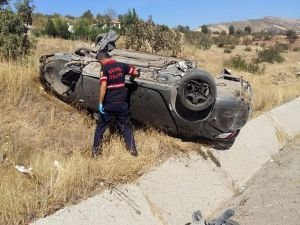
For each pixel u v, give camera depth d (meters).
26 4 5.94
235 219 3.71
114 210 3.18
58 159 3.66
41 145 3.96
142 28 9.42
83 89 4.38
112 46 4.89
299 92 8.60
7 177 3.20
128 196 3.36
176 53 9.81
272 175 4.78
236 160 4.74
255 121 5.92
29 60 5.39
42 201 2.94
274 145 5.75
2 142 3.80
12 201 2.85
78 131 4.31
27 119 4.24
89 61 4.50
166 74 4.27
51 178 3.16
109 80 3.75
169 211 3.50
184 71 4.47
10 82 4.48
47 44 7.31
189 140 4.55
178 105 4.16
